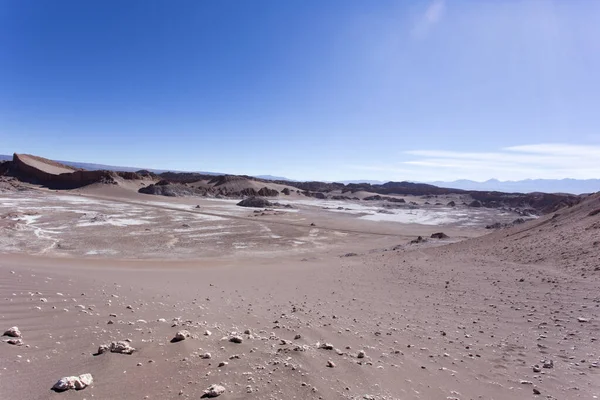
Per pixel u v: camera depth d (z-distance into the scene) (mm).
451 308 10344
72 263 22156
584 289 10477
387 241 55062
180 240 45312
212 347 5371
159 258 34188
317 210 104188
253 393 3963
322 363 5129
